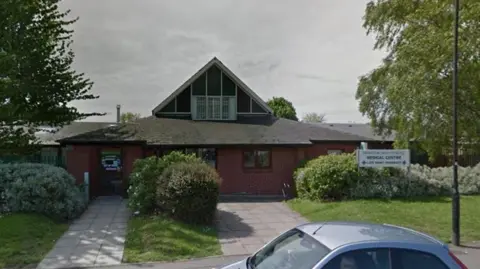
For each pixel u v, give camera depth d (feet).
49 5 57.72
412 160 85.76
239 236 33.91
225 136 61.93
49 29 58.49
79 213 41.86
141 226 35.14
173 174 37.68
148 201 39.68
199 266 25.50
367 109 80.38
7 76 52.39
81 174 55.83
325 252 12.66
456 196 31.48
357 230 14.33
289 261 13.56
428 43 55.01
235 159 61.41
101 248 29.45
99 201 51.80
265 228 37.11
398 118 69.21
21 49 53.47
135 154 58.65
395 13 73.77
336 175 49.19
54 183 39.06
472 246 30.78
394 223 37.17
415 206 44.29
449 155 77.87
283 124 71.82
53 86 57.98
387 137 82.89
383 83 75.87
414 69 57.98
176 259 27.07
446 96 57.21
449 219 38.52
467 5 52.95
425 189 52.01
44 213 38.32
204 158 61.36
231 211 45.78
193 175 37.14
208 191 37.06
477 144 65.21
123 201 51.78
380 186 49.49
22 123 56.54
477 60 52.95
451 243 31.60
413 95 58.23
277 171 62.23
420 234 14.46
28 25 55.06
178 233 32.60
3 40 52.49
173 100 71.51
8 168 40.83
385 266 12.38
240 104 73.87
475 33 51.78
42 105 58.34
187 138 59.93
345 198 49.14
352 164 50.37
